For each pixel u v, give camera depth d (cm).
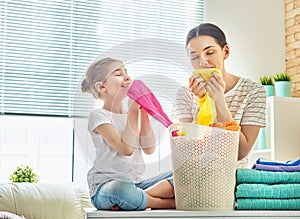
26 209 254
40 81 312
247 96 186
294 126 277
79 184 279
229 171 151
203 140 147
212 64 182
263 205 158
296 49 321
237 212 150
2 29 311
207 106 146
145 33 329
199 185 149
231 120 152
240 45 326
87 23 323
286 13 335
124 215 143
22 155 314
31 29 315
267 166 168
